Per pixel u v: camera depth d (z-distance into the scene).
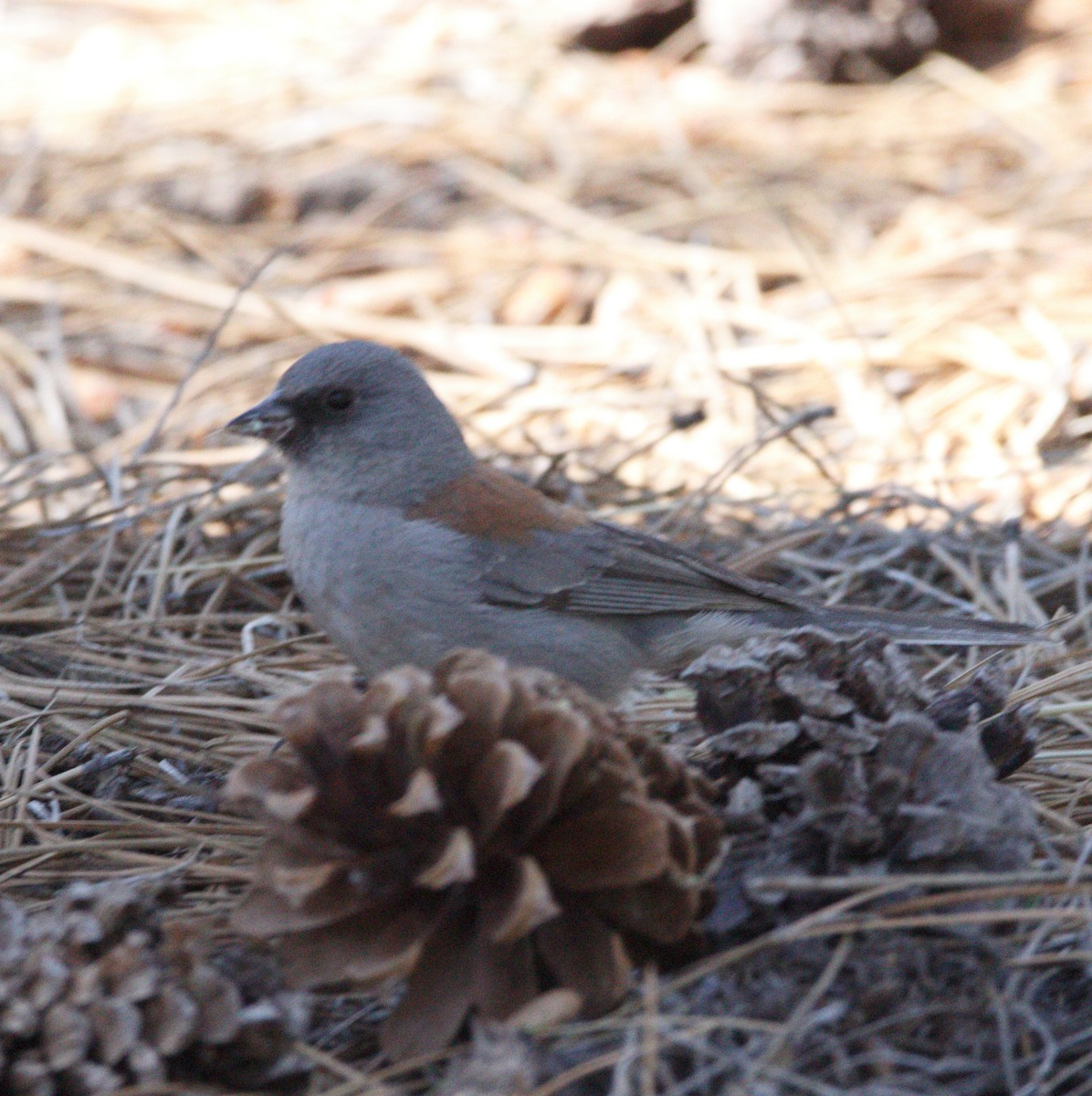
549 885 5.77
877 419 12.58
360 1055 5.91
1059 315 13.70
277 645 8.97
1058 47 18.38
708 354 13.46
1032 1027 5.68
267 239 15.36
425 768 5.60
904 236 15.00
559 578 8.43
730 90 17.59
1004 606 10.26
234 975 5.68
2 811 7.50
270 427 8.38
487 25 18.73
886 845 6.14
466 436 12.46
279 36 18.72
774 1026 5.55
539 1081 5.36
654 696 9.43
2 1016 5.27
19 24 19.12
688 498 11.23
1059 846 6.71
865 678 6.82
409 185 15.94
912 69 17.94
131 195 15.83
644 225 15.38
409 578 8.25
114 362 13.82
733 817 6.38
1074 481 11.64
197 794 7.77
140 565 10.17
